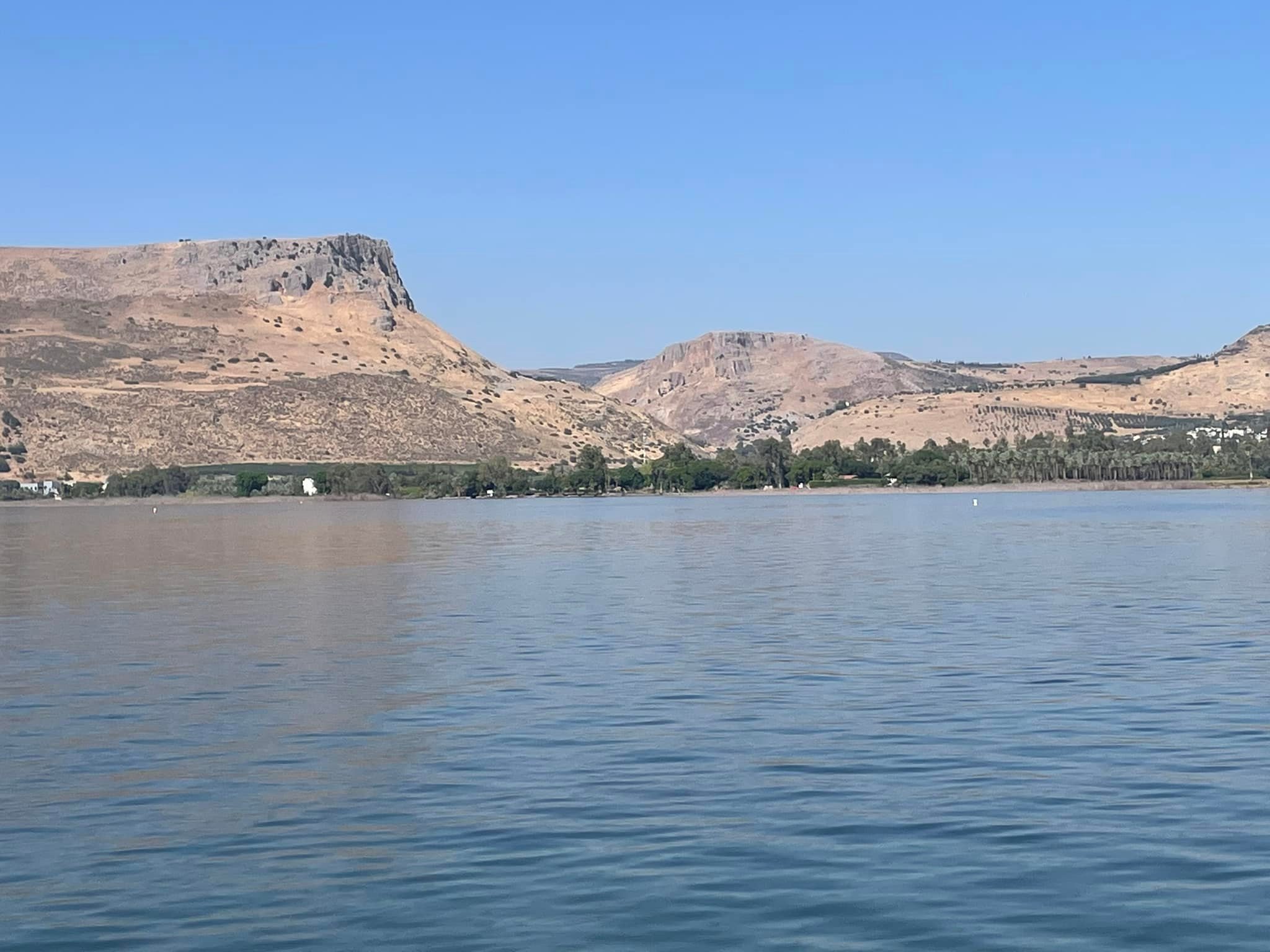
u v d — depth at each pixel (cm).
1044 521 15875
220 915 2184
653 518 19375
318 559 10781
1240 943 2000
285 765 3155
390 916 2166
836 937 2055
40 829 2662
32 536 15662
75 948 2059
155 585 8369
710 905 2188
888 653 4828
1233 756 3097
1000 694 3934
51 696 4147
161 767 3162
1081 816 2631
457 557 10838
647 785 2917
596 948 2030
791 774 2994
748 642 5172
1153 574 8100
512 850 2473
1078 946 2000
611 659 4759
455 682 4281
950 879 2286
